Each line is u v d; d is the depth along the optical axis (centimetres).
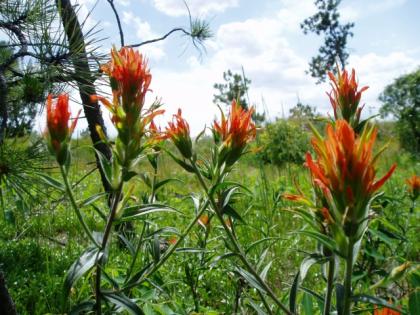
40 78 198
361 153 95
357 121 138
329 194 101
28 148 184
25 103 195
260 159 402
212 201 142
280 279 303
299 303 191
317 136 99
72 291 251
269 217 322
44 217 392
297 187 114
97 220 426
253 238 329
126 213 138
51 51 197
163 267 277
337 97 140
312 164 98
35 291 268
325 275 140
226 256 142
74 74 204
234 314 217
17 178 184
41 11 200
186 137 140
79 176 608
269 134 856
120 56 130
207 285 274
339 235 100
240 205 379
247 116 145
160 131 141
